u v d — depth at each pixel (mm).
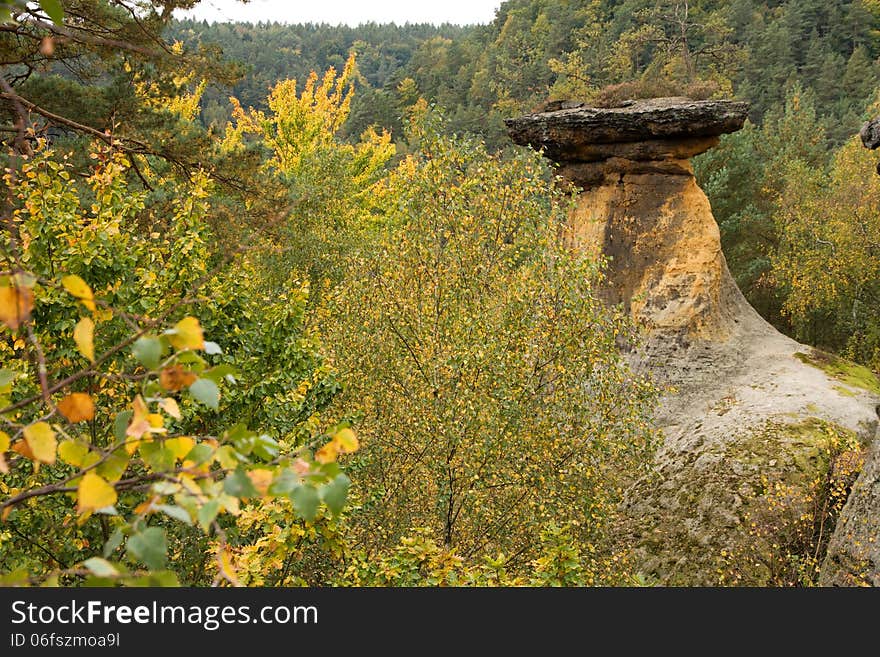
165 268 7883
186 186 13602
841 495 12383
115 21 11195
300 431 7430
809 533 12570
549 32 99750
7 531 6125
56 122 11312
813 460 14250
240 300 8461
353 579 6195
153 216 12445
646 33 68125
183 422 7812
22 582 1672
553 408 10953
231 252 2248
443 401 10508
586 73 77625
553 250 11734
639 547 14242
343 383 11234
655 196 20219
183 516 1650
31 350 6625
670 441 17141
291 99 30500
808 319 30781
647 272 20078
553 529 6602
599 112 19531
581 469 10625
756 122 68812
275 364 8867
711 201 31578
